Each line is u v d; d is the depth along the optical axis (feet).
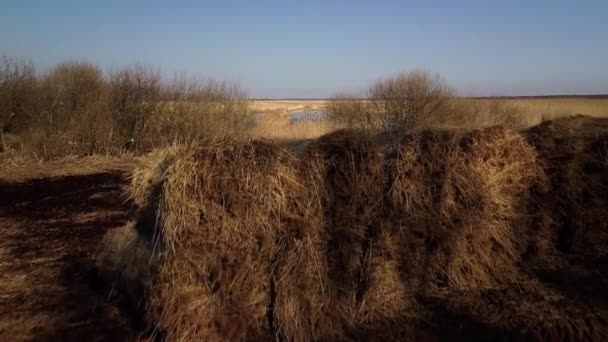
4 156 45.70
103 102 52.54
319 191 14.83
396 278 15.33
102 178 39.04
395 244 15.46
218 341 13.11
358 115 71.82
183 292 13.05
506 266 17.33
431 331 14.11
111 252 17.84
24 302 16.53
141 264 15.51
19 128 52.42
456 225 16.35
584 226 18.78
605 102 116.57
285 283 13.71
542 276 17.29
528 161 18.37
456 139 17.02
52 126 50.01
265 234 13.82
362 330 14.16
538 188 18.57
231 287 13.42
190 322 12.93
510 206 17.84
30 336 14.37
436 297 15.71
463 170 16.70
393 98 71.72
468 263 16.55
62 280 18.34
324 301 14.14
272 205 14.02
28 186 36.06
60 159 46.91
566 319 14.32
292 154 15.02
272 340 13.50
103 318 15.35
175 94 56.85
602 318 14.38
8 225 25.68
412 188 15.81
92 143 51.08
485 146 17.34
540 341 13.48
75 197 32.27
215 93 59.26
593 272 17.34
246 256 13.64
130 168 43.47
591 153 19.30
